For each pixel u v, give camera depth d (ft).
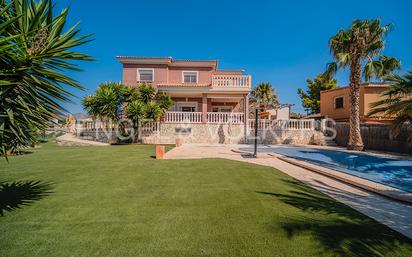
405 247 9.18
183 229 10.61
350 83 47.16
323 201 14.93
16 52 8.98
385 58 43.16
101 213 12.51
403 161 33.83
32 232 10.24
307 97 125.49
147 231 10.39
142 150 43.73
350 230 10.62
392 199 15.56
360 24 42.88
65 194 15.96
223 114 61.52
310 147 54.90
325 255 8.55
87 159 32.07
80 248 8.90
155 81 69.62
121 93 57.31
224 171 24.07
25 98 9.87
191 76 72.18
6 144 10.59
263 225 11.08
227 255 8.50
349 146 47.60
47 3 9.78
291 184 19.24
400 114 32.96
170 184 18.79
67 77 10.16
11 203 14.07
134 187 17.85
